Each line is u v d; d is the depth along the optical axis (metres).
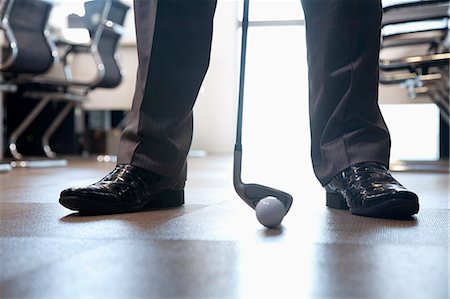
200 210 1.15
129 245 0.76
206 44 1.11
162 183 1.18
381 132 1.14
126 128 1.17
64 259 0.67
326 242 0.78
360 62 1.12
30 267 0.63
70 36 4.09
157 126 1.14
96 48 3.92
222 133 6.34
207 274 0.59
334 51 1.13
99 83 3.95
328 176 1.16
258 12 5.75
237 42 6.29
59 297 0.51
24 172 2.98
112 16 3.98
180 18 1.08
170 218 1.03
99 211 1.08
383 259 0.66
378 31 1.12
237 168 0.99
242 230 0.89
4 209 1.19
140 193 1.13
